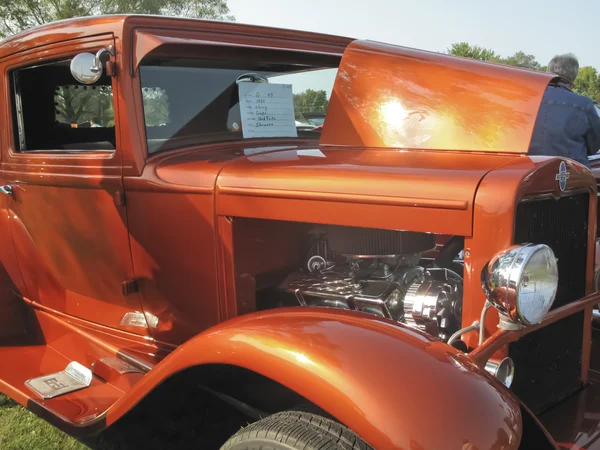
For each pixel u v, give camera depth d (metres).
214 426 2.30
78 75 2.18
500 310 1.53
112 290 2.62
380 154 2.16
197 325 2.35
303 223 2.23
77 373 2.51
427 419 1.30
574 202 1.98
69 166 2.54
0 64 2.83
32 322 3.07
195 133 2.47
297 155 2.24
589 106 3.36
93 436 2.06
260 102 2.66
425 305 1.89
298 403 1.95
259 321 1.64
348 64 2.51
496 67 2.26
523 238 1.72
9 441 2.65
